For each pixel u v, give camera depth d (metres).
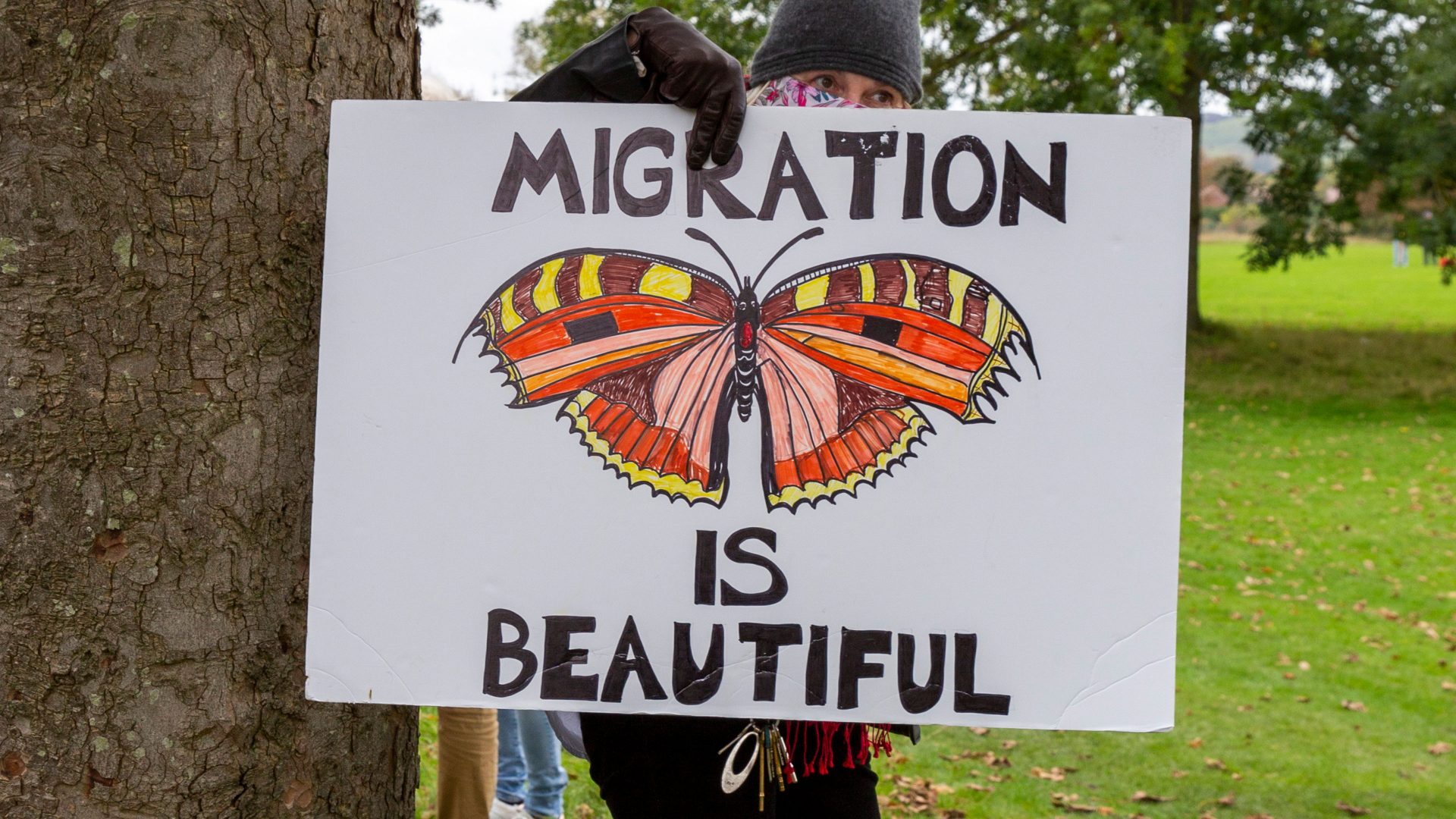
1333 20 14.35
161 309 1.31
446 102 1.34
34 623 1.32
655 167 1.35
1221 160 22.52
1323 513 8.93
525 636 1.35
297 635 1.40
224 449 1.34
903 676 1.35
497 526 1.34
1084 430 1.35
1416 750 4.55
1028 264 1.35
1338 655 5.77
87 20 1.29
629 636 1.35
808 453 1.35
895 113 1.35
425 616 1.34
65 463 1.30
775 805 1.53
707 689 1.35
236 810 1.37
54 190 1.29
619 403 1.35
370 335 1.34
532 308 1.34
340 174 1.33
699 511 1.35
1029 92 15.41
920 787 3.96
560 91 1.42
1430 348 18.16
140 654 1.33
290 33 1.36
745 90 1.33
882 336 1.35
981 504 1.35
